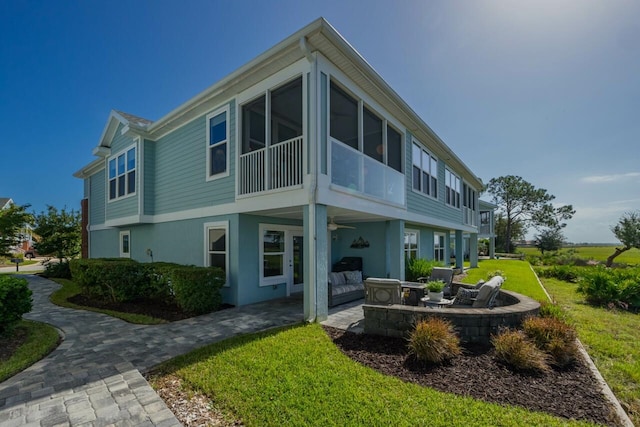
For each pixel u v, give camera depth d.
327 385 3.18
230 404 2.86
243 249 7.32
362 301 7.89
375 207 7.62
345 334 4.95
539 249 38.84
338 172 6.29
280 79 6.32
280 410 2.75
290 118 8.03
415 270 10.14
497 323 4.57
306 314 5.75
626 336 5.32
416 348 3.84
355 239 10.79
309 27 5.23
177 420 2.61
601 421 2.63
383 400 2.90
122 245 11.84
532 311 4.99
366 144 8.93
